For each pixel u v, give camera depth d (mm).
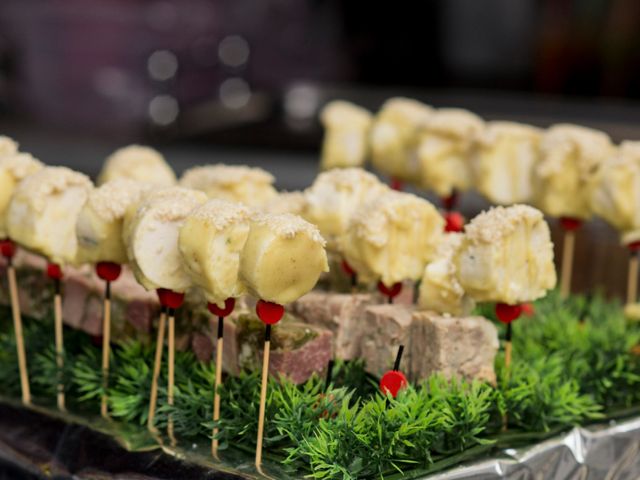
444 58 1366
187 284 564
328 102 1408
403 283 657
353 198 648
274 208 651
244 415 562
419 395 554
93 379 621
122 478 561
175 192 572
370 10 1412
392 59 1412
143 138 1473
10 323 716
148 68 1556
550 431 581
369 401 559
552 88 1296
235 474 534
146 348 634
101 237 584
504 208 570
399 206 605
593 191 690
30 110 1581
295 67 1525
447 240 605
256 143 1396
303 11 1499
